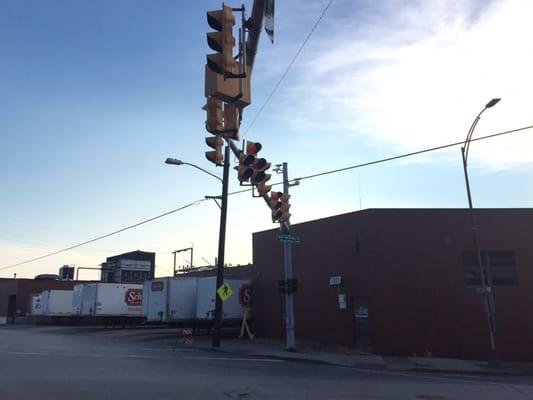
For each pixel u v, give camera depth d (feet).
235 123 31.96
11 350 73.26
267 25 26.18
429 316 81.76
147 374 47.98
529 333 81.20
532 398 40.73
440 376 59.06
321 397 37.52
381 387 44.88
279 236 78.02
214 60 26.40
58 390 37.47
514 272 83.66
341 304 87.15
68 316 202.69
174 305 125.49
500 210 85.30
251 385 42.39
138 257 293.43
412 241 84.17
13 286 268.82
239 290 112.78
